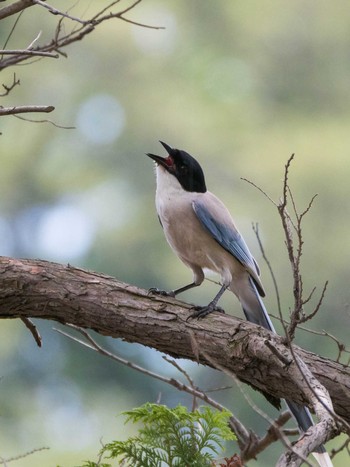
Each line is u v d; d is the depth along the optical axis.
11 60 5.82
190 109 19.59
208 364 5.47
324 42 20.20
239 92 19.91
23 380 16.25
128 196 18.73
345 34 20.20
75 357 16.28
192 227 6.94
